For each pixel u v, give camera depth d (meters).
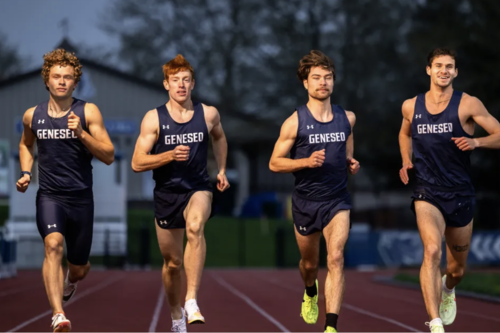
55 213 16.83
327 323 16.36
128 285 41.88
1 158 100.88
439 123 17.58
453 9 89.19
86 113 17.03
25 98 104.06
